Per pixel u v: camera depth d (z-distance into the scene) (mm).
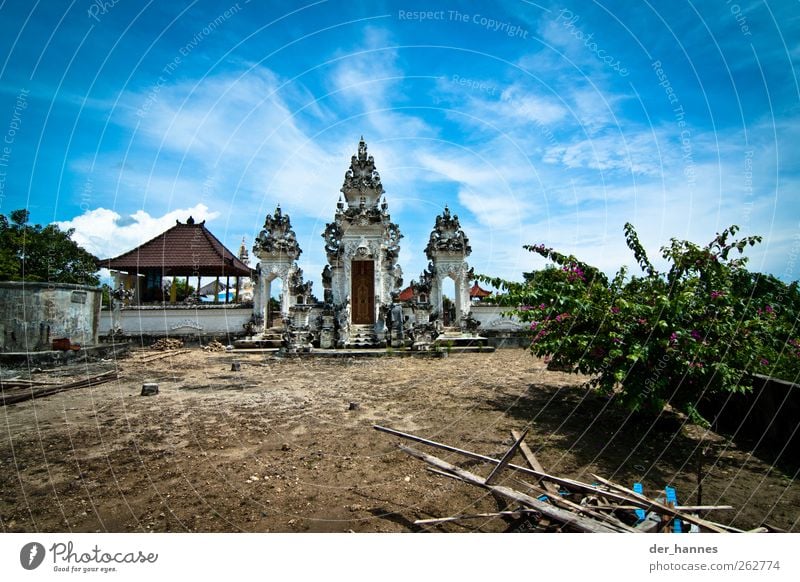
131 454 7555
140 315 27953
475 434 8711
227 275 32750
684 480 6398
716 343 7879
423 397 12312
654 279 9836
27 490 6148
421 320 24500
